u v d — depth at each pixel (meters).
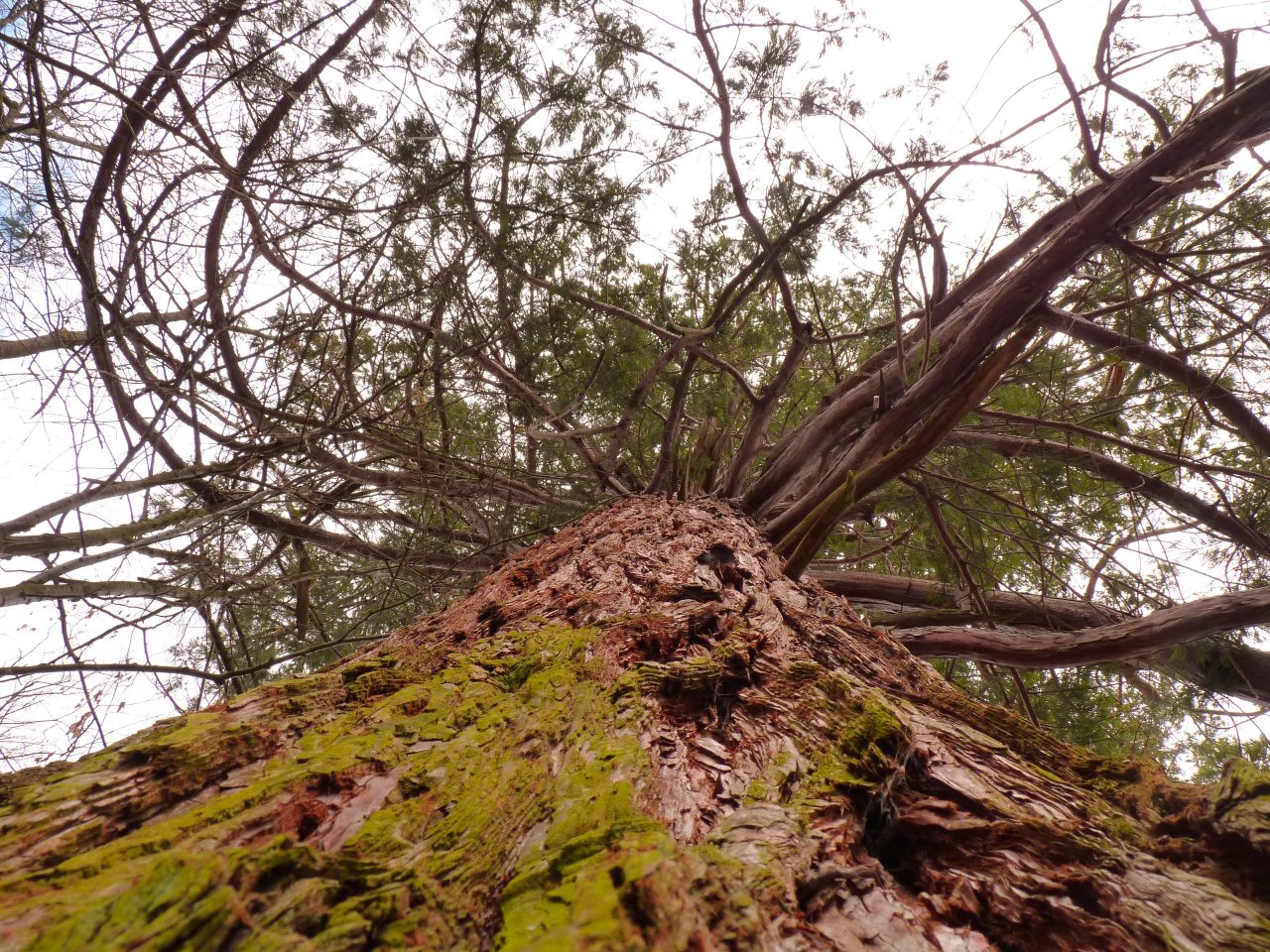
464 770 1.16
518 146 4.36
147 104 3.44
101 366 3.67
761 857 0.94
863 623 2.30
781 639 1.95
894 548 7.43
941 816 1.17
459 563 5.88
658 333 4.54
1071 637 4.21
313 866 0.84
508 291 4.91
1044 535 5.95
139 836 0.86
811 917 0.89
